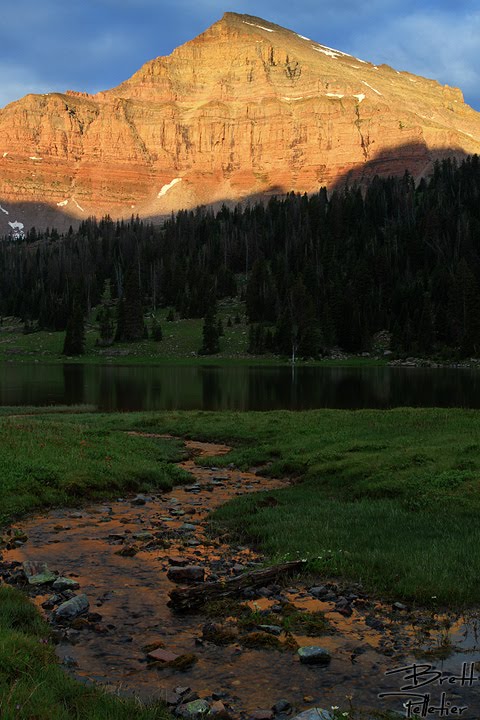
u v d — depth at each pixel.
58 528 17.58
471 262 175.50
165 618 11.07
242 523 18.08
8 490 20.19
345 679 8.75
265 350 163.00
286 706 7.96
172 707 7.95
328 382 95.94
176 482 25.75
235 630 10.51
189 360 154.50
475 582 12.19
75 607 11.20
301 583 13.00
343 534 15.91
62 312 195.62
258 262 188.88
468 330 146.50
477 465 22.45
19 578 13.10
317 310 173.00
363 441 30.30
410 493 20.16
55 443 27.98
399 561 13.42
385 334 167.38
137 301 175.50
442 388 84.12
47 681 8.00
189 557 14.91
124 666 9.12
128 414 50.31
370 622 10.83
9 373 117.19
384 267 180.75
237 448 34.84
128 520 18.89
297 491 22.59
